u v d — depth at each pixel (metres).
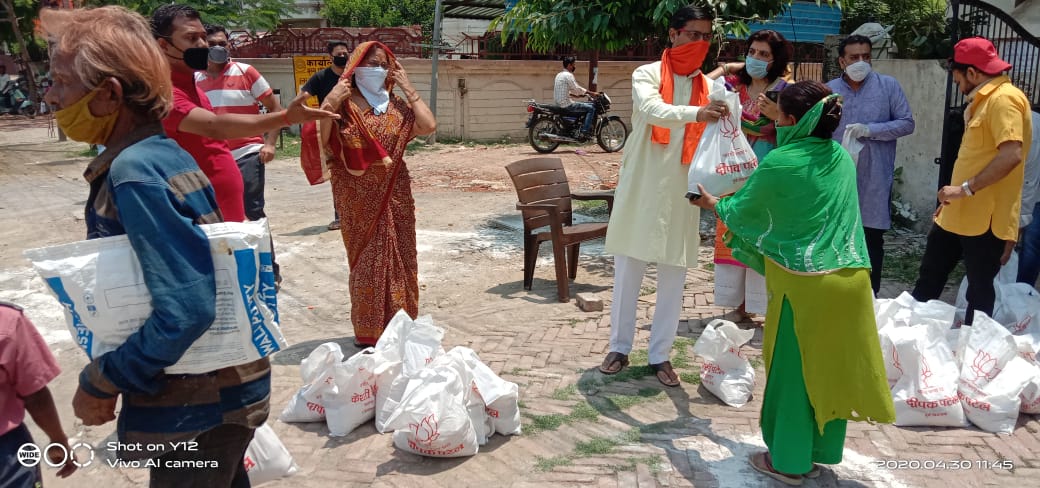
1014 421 3.83
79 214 9.34
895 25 9.58
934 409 3.87
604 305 5.87
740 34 6.94
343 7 29.42
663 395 4.33
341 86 4.53
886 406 3.15
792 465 3.25
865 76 5.56
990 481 3.40
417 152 15.59
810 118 3.08
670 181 4.25
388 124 4.75
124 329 1.93
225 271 2.00
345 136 4.62
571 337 5.22
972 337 4.05
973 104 4.61
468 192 10.94
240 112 6.07
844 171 3.18
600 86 18.66
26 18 23.77
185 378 2.06
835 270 3.09
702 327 5.42
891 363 3.99
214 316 1.95
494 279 6.73
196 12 3.66
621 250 4.41
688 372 4.64
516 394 3.85
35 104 25.86
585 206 9.77
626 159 4.43
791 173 3.08
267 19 19.38
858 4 13.62
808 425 3.23
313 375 3.94
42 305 5.95
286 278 6.79
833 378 3.14
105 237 1.94
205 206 2.03
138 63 1.95
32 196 10.70
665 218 4.27
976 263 4.70
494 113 17.52
